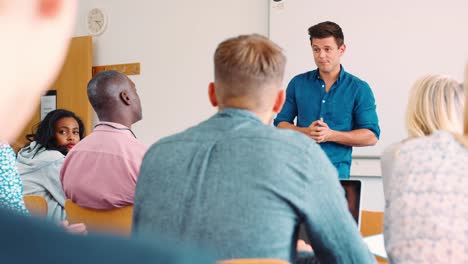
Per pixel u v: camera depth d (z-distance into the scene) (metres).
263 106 1.21
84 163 1.86
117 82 1.97
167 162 1.12
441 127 1.41
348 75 2.92
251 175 1.03
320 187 1.04
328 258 1.11
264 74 1.18
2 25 0.20
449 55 3.58
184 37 4.57
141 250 0.18
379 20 3.76
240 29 4.31
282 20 4.06
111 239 0.18
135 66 4.80
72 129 2.67
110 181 1.82
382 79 3.77
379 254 1.54
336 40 2.86
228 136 1.09
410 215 1.15
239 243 1.01
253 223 1.01
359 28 3.82
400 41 3.71
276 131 1.09
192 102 4.55
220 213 1.03
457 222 1.11
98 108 1.98
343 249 1.08
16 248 0.17
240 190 1.03
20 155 2.52
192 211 1.05
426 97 1.44
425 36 3.64
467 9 3.52
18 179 1.64
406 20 3.69
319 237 1.08
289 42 4.03
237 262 0.78
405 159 1.24
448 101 1.42
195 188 1.06
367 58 3.80
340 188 1.10
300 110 3.01
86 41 4.87
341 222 1.07
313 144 1.09
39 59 0.21
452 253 1.09
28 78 0.21
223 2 4.38
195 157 1.09
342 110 2.88
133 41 4.81
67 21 0.22
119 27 4.88
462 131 1.39
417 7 3.66
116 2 4.89
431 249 1.10
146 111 4.76
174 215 1.07
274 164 1.03
